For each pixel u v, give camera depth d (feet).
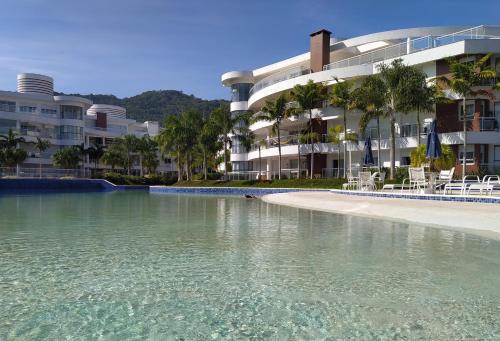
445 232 38.47
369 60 130.72
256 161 185.16
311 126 135.44
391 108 109.19
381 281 21.59
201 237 35.76
